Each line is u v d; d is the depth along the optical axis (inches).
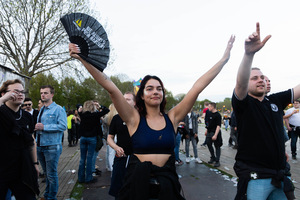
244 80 77.6
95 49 60.3
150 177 61.0
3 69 224.5
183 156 290.4
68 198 148.3
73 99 1483.8
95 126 181.2
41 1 448.5
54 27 477.4
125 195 61.0
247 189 78.9
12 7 428.8
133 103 132.1
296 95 86.2
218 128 230.4
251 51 73.8
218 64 74.0
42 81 1080.2
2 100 88.4
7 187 90.4
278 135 79.8
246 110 81.6
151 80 71.3
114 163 108.8
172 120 72.2
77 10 464.8
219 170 215.0
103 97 1720.0
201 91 72.3
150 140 64.1
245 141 81.1
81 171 180.9
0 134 88.7
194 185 173.2
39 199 141.8
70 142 412.8
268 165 77.4
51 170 133.5
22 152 93.7
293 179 184.7
